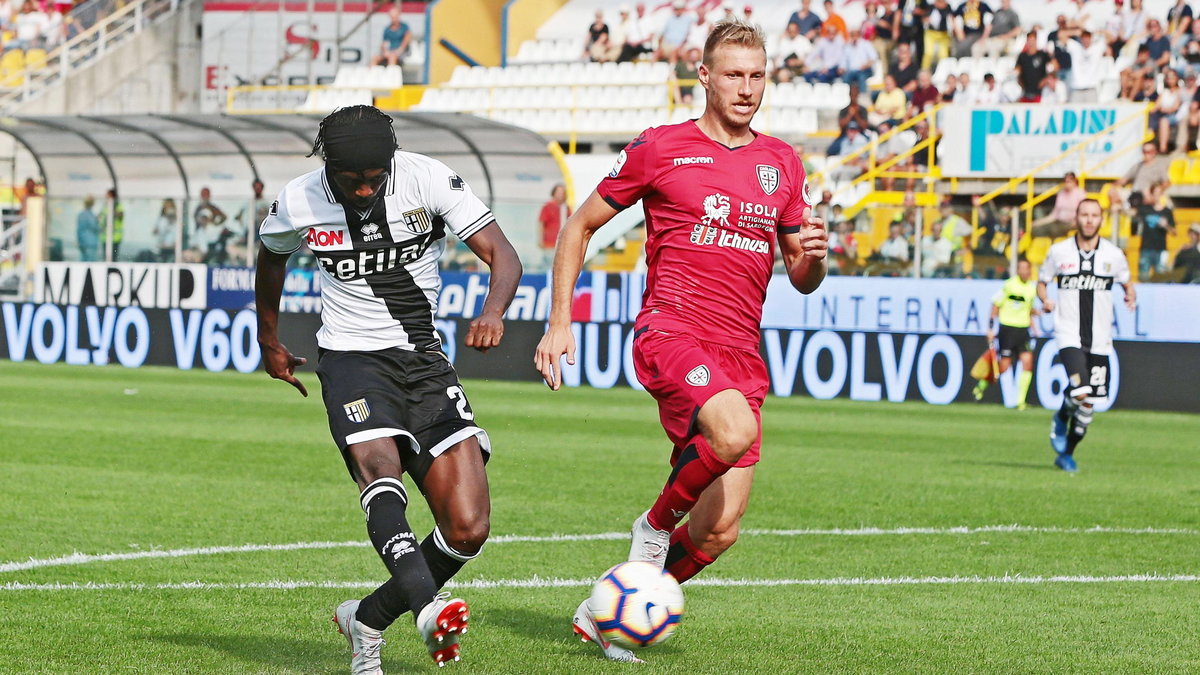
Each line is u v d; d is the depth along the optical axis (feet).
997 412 125.39
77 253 168.96
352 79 229.86
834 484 74.79
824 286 139.23
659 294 37.40
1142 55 182.09
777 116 195.42
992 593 46.06
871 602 44.27
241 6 246.47
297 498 65.36
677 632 39.45
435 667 34.83
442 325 154.71
